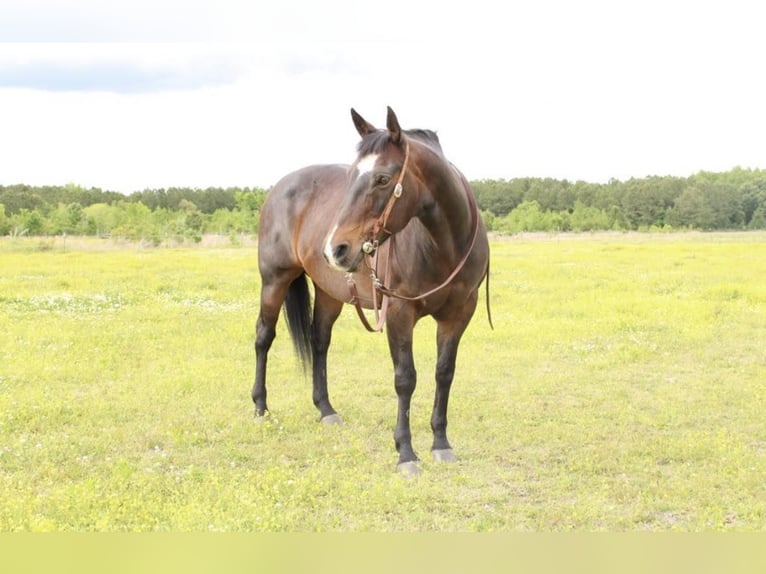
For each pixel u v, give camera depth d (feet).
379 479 16.19
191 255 84.89
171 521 13.53
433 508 14.73
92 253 88.33
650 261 71.20
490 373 26.58
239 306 42.01
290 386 25.00
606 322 35.42
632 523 13.74
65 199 213.87
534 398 23.21
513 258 76.95
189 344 30.94
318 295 21.68
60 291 47.70
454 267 16.47
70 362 27.04
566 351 30.04
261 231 22.54
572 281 53.62
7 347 29.50
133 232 125.90
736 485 15.49
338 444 18.80
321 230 19.61
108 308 40.52
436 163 15.51
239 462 17.57
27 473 16.43
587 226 183.83
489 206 239.30
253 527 13.41
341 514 14.37
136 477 16.03
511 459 17.49
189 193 241.35
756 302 41.81
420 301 16.63
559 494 15.39
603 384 25.00
